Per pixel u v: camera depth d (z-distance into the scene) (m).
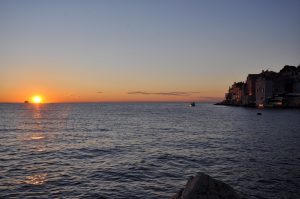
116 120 94.50
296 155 30.50
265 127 66.50
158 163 26.81
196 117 112.06
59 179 21.23
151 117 112.75
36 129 62.78
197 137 48.16
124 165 25.98
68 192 18.30
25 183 20.14
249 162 27.05
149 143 40.75
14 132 56.47
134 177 21.89
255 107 183.12
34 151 33.72
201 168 24.78
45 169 24.39
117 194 17.98
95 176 22.14
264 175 22.22
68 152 33.06
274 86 171.88
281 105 161.88
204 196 10.80
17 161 27.75
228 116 116.75
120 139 45.56
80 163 26.89
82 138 46.91
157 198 17.30
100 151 33.75
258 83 180.00
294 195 17.72
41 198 17.12
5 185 19.61
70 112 161.00
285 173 22.80
